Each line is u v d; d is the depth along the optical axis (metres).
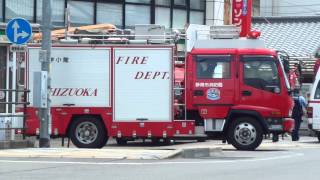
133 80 21.66
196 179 13.96
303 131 34.78
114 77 21.67
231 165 16.94
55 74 21.83
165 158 18.27
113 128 21.67
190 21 34.81
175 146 24.58
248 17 31.45
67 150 19.38
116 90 21.67
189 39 22.00
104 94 21.72
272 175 14.90
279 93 21.61
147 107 21.61
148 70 21.61
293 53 41.03
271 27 45.84
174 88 21.70
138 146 24.59
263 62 21.66
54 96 21.83
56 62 21.83
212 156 19.73
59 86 21.83
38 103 20.42
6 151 19.00
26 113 21.75
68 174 14.65
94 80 21.75
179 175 14.61
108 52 21.72
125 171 15.25
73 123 21.84
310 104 29.08
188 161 17.81
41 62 20.62
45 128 20.66
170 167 16.17
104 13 31.72
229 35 22.12
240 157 19.44
